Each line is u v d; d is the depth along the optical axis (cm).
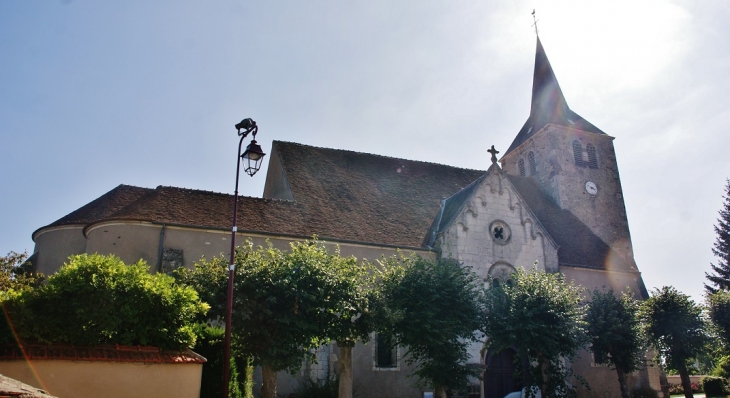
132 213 2123
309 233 2356
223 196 2434
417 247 2478
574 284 2827
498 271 2542
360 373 2225
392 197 2917
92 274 1284
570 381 2647
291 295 1599
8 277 2008
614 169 3788
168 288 1391
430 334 1850
